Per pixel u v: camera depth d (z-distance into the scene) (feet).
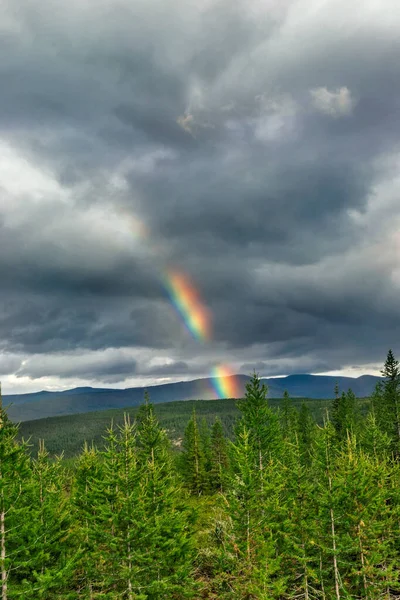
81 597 87.86
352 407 262.26
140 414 158.61
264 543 89.56
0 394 78.79
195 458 239.30
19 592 70.28
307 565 93.35
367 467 111.45
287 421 253.65
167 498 98.99
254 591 85.56
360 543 89.56
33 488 83.92
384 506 99.40
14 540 74.95
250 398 134.10
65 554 90.74
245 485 95.96
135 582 83.97
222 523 119.85
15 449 78.02
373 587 87.71
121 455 92.89
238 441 120.78
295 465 104.53
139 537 85.05
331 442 99.14
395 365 192.03
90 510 110.11
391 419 187.11
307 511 95.96
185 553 93.56
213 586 102.73
